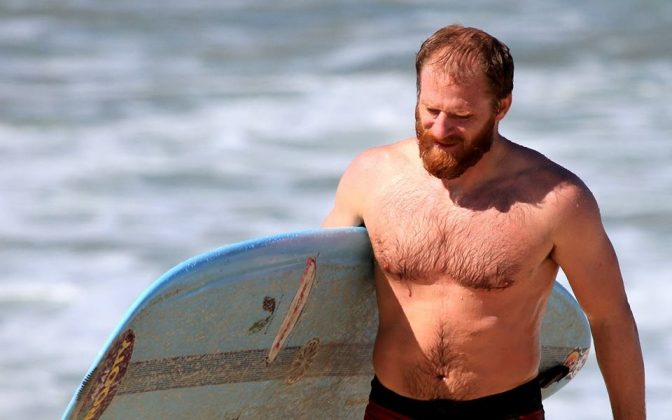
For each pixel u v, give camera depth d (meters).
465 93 11.23
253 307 12.05
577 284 11.92
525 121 51.44
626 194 41.56
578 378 29.16
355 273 12.69
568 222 11.65
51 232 38.47
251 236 38.50
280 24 73.56
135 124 51.97
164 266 35.94
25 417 27.25
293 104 55.16
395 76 60.47
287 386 13.05
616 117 51.75
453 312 11.86
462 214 11.83
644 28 69.25
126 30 72.25
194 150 48.03
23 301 33.34
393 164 12.37
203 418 12.48
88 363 29.84
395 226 12.09
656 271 34.91
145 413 11.73
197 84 59.41
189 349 11.73
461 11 75.31
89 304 33.25
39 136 49.91
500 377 11.97
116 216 40.12
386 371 12.35
